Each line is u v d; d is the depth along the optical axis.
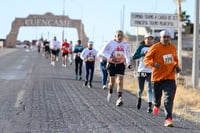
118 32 13.80
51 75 25.95
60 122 10.58
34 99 14.70
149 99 12.76
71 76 25.86
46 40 50.19
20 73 26.84
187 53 59.44
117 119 11.24
